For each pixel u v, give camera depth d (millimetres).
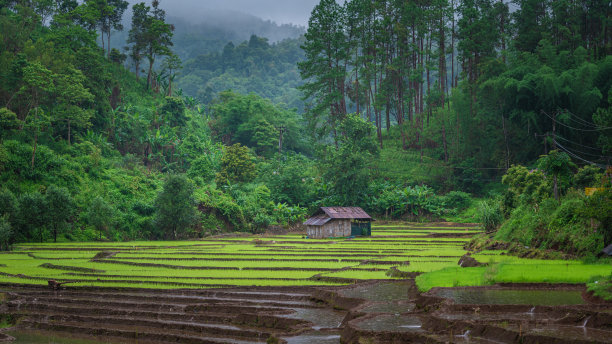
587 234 33250
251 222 91812
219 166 112375
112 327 25344
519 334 15586
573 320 17000
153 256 50531
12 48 97875
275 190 104062
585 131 78312
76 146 91688
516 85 82250
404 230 81125
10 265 45750
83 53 102062
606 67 79250
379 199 99688
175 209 78750
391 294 26172
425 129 114250
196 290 30203
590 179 49969
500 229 45906
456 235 66188
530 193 52906
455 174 104875
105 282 34906
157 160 110312
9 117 81188
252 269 38875
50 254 54875
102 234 76750
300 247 57406
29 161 78875
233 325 24031
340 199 99375
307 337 20125
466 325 17281
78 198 80312
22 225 69188
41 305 29438
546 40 87625
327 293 27031
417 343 17094
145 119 114688
